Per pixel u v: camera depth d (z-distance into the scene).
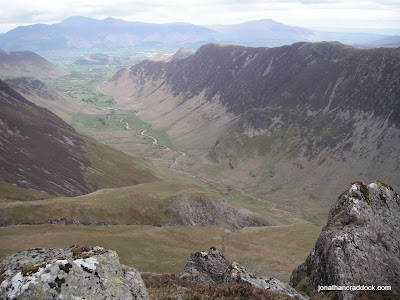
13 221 78.62
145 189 124.19
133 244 71.88
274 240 87.19
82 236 70.69
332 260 32.50
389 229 34.41
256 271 65.94
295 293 29.86
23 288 15.39
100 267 18.12
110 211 95.12
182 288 26.22
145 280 28.33
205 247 79.50
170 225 101.25
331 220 38.56
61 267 16.75
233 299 24.22
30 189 121.88
